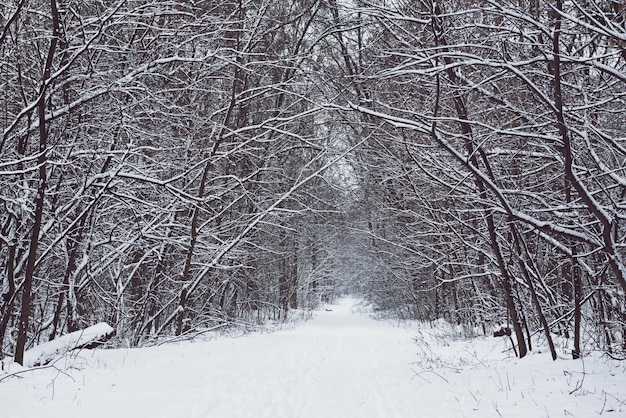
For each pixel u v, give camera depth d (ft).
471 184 34.32
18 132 36.68
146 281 62.54
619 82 26.09
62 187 42.27
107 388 24.93
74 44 37.91
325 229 104.99
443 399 23.06
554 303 37.65
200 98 59.72
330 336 62.54
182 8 47.93
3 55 36.04
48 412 20.08
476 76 31.96
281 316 105.29
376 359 39.40
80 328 49.14
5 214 37.60
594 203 21.68
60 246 44.75
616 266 21.88
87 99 35.06
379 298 120.26
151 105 47.39
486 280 53.26
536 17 23.80
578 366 28.07
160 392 24.26
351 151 61.36
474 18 28.14
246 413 20.66
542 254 39.29
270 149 69.31
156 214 50.52
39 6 38.58
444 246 61.72
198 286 65.67
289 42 75.36
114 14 35.70
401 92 37.45
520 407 20.58
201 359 36.17
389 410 21.21
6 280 36.01
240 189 70.74
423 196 46.88
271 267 96.89
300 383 27.91
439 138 26.20
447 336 58.90
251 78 68.18
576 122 27.07
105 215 49.98
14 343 40.81
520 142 31.50
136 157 47.26
